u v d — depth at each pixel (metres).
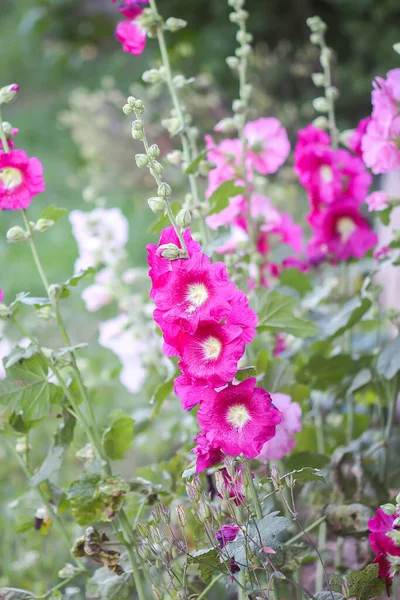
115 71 7.47
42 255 5.82
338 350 2.54
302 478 1.92
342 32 6.54
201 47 6.40
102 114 6.08
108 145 6.02
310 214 2.43
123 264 2.73
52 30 6.27
